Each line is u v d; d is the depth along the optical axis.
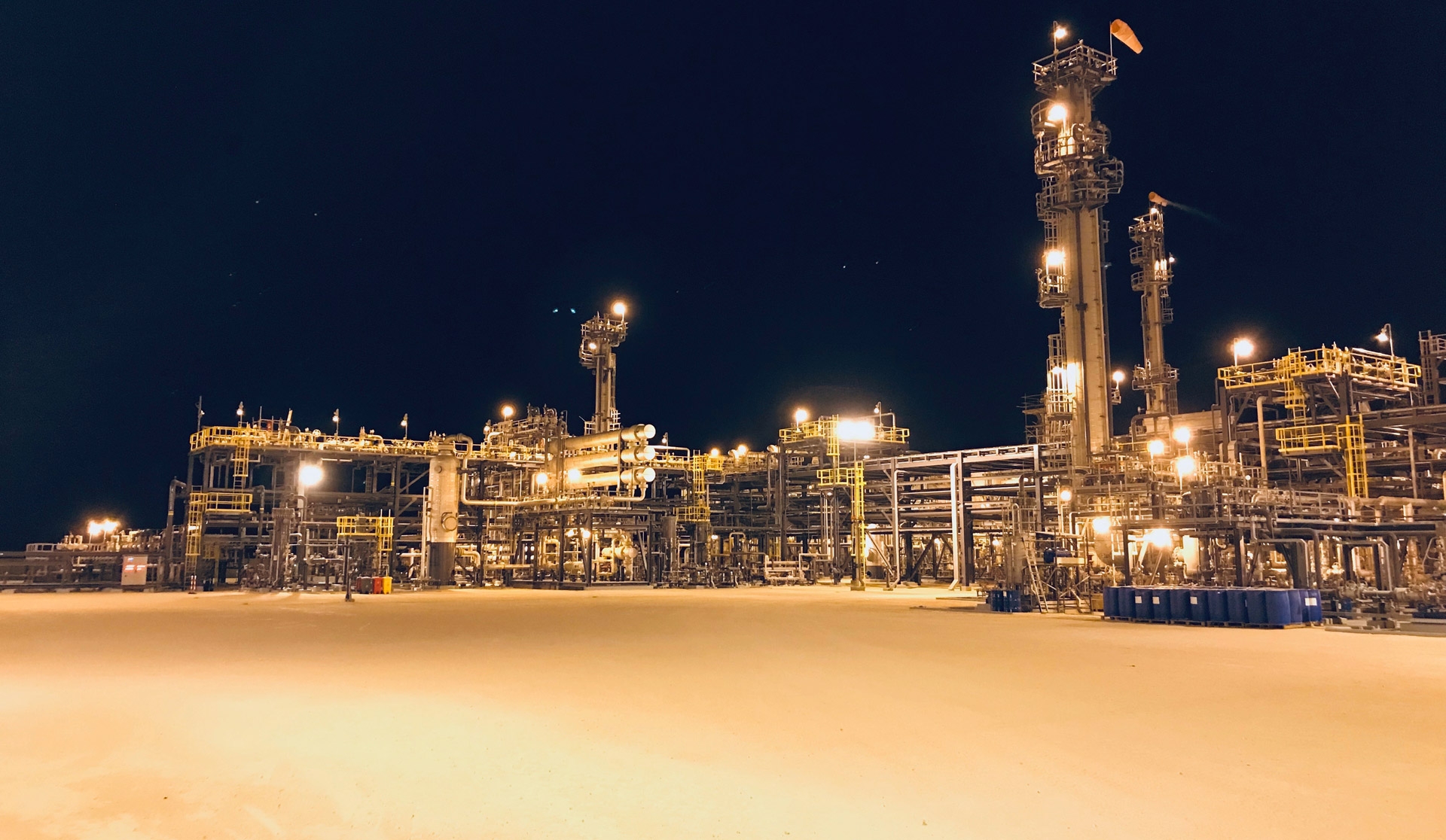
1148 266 72.81
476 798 10.73
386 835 9.48
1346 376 46.28
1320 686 18.42
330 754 12.69
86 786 11.22
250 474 64.69
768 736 13.77
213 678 19.42
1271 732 14.11
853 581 62.31
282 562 59.28
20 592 59.59
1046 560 42.47
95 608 42.03
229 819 9.99
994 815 10.02
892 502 67.25
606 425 77.31
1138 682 18.95
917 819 9.89
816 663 21.95
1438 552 44.66
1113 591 35.66
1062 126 58.44
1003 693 17.53
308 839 9.36
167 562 61.28
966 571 62.16
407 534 72.75
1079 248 57.22
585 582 63.53
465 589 63.53
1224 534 41.91
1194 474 43.56
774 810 10.22
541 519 67.31
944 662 22.11
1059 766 12.03
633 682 18.94
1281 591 31.91
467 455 66.44
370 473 67.75
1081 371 55.91
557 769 11.91
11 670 20.67
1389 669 21.05
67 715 15.30
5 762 12.31
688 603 46.62
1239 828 9.60
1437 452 48.09
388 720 14.91
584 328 78.75
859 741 13.48
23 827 9.71
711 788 11.05
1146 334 72.50
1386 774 11.66
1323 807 10.30
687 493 73.56
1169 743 13.34
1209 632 30.61
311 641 26.91
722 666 21.38
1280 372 47.94
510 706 16.16
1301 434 48.19
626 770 11.88
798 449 71.88
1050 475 56.84
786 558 73.25
